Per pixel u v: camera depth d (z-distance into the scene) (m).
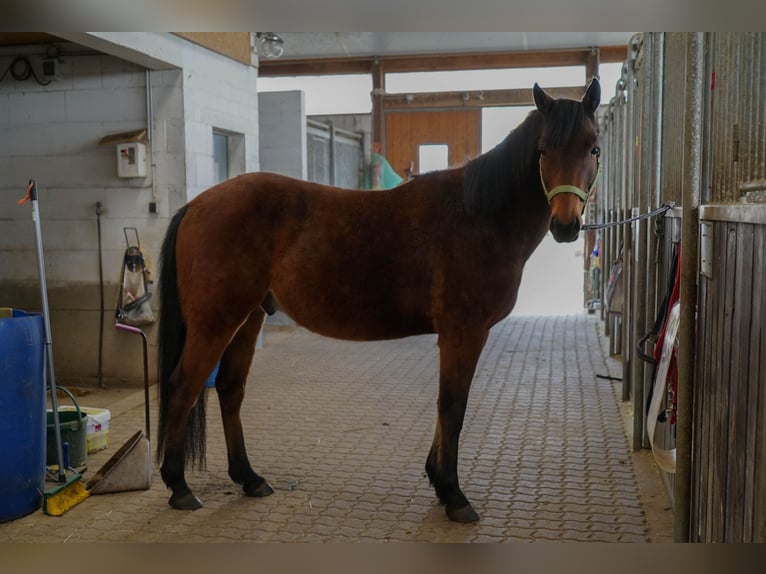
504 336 7.48
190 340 3.10
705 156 2.27
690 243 2.27
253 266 3.06
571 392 5.14
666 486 3.21
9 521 3.00
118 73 5.37
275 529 2.89
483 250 2.98
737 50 1.96
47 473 3.44
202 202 3.15
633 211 4.70
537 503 3.13
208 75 5.72
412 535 2.82
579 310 9.88
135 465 3.34
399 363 6.32
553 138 2.73
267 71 11.00
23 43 5.45
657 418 2.58
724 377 1.93
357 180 11.30
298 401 4.97
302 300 3.09
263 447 3.95
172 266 3.17
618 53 10.10
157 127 5.36
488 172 2.96
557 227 2.71
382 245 3.04
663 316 2.87
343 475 3.52
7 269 5.62
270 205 3.09
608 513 3.01
